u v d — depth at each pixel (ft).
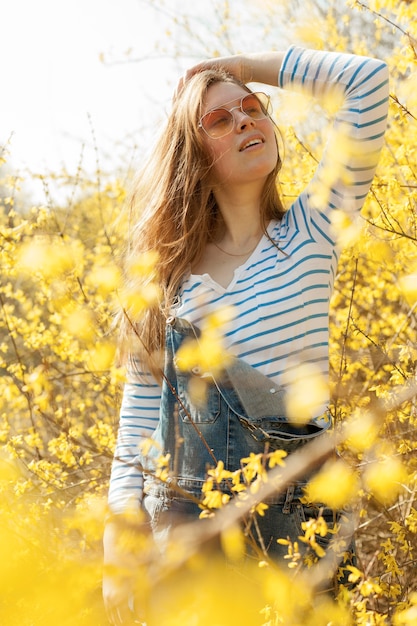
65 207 11.63
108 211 11.46
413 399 5.70
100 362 4.24
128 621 4.35
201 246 5.16
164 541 4.41
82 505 6.50
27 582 2.85
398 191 6.47
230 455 4.38
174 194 5.38
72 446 7.25
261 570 4.06
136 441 5.11
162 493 4.57
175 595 4.12
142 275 4.46
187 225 5.21
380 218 6.33
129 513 4.09
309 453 3.94
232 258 5.05
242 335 4.55
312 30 5.36
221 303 4.71
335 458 4.28
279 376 4.47
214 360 4.16
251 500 3.83
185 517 4.44
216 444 4.42
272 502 4.20
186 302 4.81
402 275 7.23
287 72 5.18
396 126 8.27
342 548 4.27
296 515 4.19
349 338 7.53
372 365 7.28
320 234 4.74
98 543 5.49
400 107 5.50
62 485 7.29
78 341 7.88
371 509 6.68
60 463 7.72
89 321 4.35
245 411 4.34
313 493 3.66
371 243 6.14
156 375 4.92
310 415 4.04
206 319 4.15
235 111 5.10
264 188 5.20
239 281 4.76
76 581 3.16
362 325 7.23
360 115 4.73
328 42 9.93
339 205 4.75
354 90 4.82
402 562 5.87
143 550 4.02
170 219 5.33
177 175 5.40
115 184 10.23
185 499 4.48
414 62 5.44
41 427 9.02
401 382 5.98
